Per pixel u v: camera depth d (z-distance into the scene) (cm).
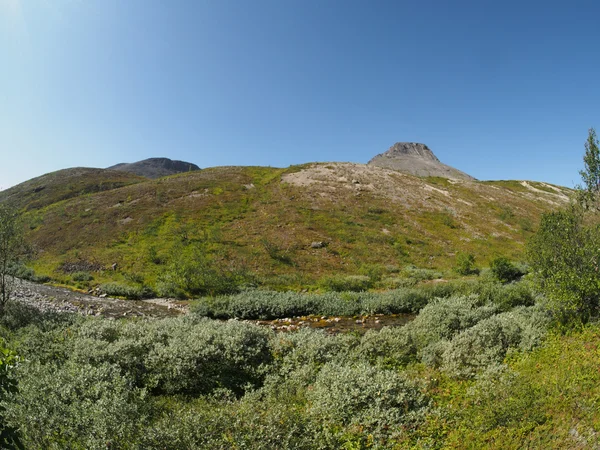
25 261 3131
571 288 1041
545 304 1199
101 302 2169
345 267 3266
